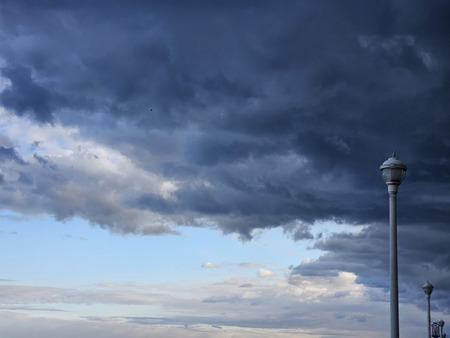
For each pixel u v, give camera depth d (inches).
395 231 1262.3
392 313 1239.5
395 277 1247.5
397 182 1269.7
